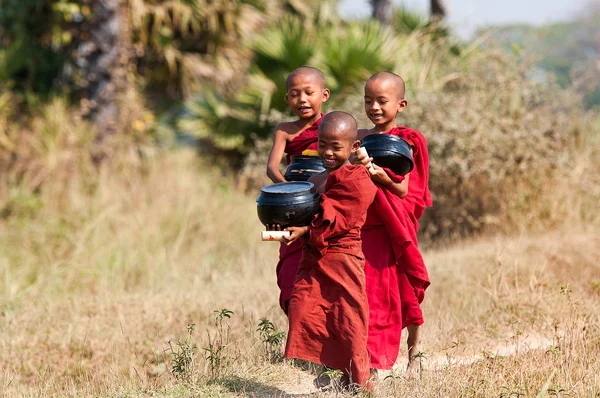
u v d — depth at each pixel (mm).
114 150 42125
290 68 45812
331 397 13906
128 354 19125
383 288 15328
